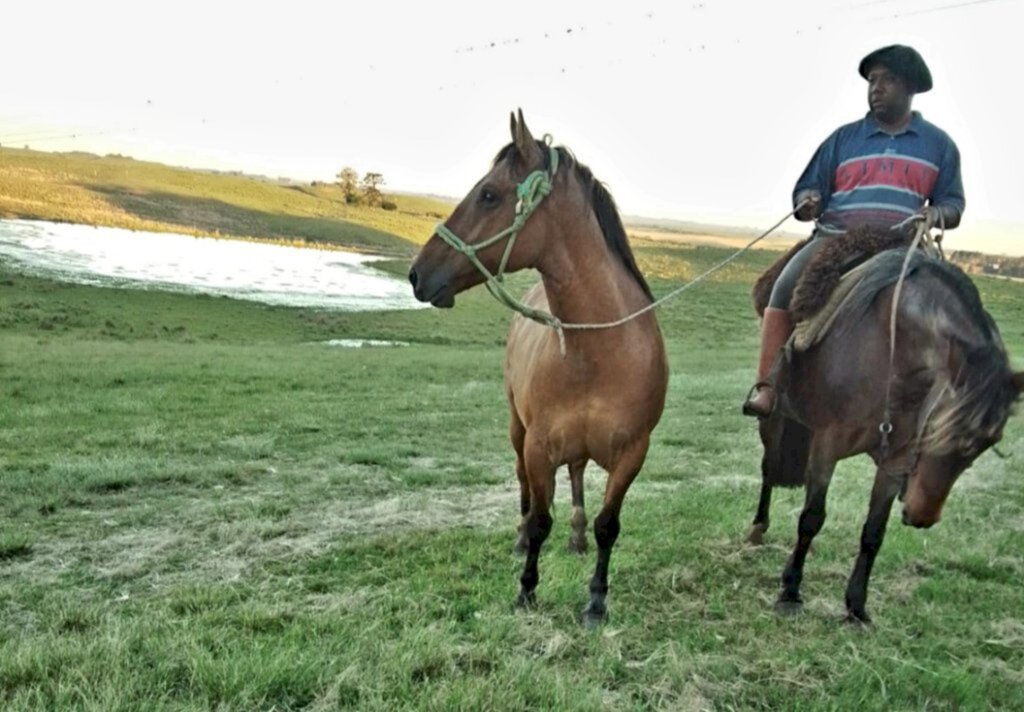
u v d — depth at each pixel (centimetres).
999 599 444
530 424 397
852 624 405
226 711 298
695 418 1163
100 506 602
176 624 375
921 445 348
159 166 12562
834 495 676
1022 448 880
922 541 538
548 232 364
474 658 347
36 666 321
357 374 1702
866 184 409
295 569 473
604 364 369
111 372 1449
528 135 362
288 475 718
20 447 802
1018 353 2483
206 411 1092
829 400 380
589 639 377
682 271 5512
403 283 6009
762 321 437
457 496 669
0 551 483
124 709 292
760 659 362
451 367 1964
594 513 623
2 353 1767
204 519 571
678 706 321
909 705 330
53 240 6184
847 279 375
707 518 598
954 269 363
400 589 434
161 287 4422
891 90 396
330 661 336
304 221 9906
